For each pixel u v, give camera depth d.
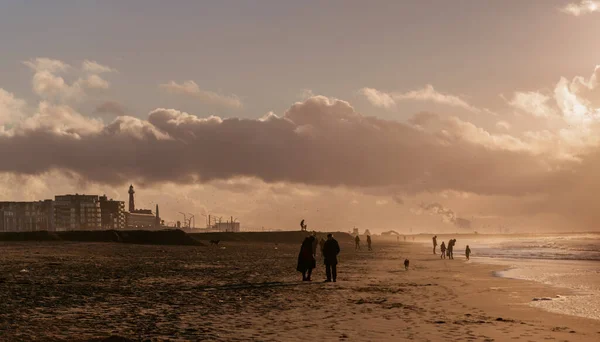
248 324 14.84
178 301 19.73
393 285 28.31
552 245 183.62
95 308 17.59
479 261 64.44
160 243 103.75
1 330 13.36
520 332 14.29
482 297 23.53
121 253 63.16
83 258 49.59
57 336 12.76
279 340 12.62
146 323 14.82
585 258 76.12
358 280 31.41
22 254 55.12
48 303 18.52
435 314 17.44
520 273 42.84
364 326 14.76
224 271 36.47
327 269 29.66
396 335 13.48
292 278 31.27
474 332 14.09
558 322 16.42
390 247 136.75
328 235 29.77
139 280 28.34
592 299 23.44
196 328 14.09
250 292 23.17
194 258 55.12
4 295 20.19
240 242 147.00
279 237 164.50
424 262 59.00
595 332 14.53
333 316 16.52
